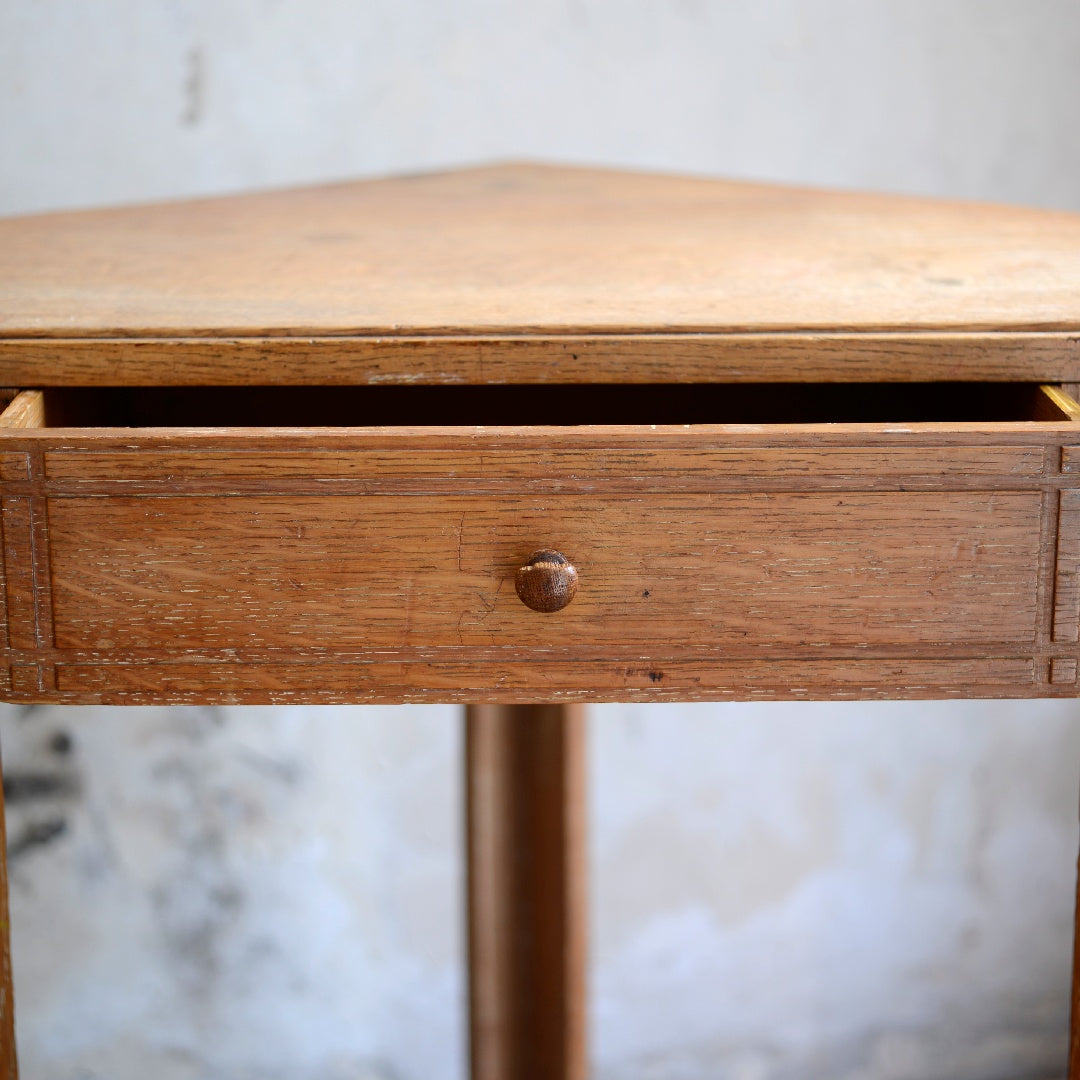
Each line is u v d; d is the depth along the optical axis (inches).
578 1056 45.2
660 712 59.1
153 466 19.2
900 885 60.8
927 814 60.4
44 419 21.2
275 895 57.4
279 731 56.2
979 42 56.4
